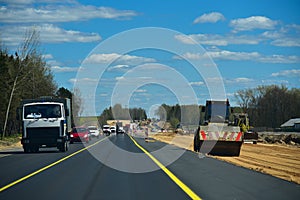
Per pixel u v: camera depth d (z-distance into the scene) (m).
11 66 61.56
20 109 34.44
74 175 18.75
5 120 57.22
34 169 21.20
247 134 57.25
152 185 15.65
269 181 16.56
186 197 13.05
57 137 34.12
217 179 17.16
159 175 18.62
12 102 60.66
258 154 37.88
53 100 35.25
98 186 15.48
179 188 14.84
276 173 21.95
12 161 25.84
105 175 18.75
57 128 34.12
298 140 62.44
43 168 21.66
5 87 59.34
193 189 14.57
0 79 58.22
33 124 33.94
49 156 29.92
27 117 34.03
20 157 29.16
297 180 19.16
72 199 12.88
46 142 34.03
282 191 14.25
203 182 16.28
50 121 34.06
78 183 16.27
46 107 34.28
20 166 22.70
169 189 14.66
